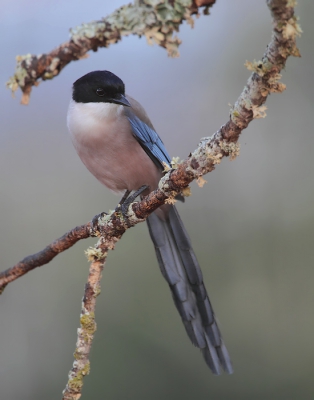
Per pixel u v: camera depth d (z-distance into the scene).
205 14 4.35
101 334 11.57
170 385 11.26
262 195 12.45
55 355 11.83
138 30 4.35
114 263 12.18
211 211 12.58
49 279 12.22
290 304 11.62
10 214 13.04
